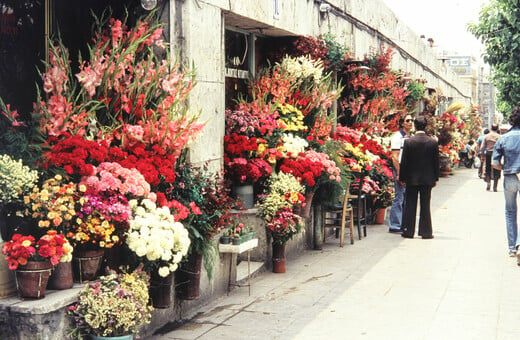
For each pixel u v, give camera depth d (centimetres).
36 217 445
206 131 658
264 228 773
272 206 747
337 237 1029
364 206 1038
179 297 583
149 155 533
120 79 554
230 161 732
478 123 3081
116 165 484
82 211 455
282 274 761
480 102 5862
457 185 1909
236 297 658
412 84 1554
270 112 789
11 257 417
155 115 543
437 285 700
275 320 577
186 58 618
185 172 586
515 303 627
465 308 611
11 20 521
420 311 601
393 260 837
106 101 532
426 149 976
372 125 1195
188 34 618
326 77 916
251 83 841
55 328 432
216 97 682
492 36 1791
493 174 1731
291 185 756
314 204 914
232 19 762
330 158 888
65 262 455
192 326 562
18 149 468
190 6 620
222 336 533
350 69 1116
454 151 2241
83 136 511
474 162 2658
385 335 533
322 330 546
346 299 646
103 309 432
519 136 835
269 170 753
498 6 1758
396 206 1062
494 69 1830
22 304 421
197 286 583
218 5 679
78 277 478
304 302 636
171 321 575
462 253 881
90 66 528
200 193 586
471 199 1534
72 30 580
